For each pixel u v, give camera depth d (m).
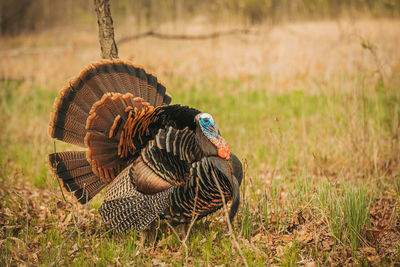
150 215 7.25
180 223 7.62
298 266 6.79
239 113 15.81
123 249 7.36
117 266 6.84
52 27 44.09
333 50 24.53
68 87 7.36
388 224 7.77
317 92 17.56
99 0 8.70
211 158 7.04
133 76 7.88
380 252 7.07
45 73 23.39
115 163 7.43
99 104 7.04
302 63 23.16
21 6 41.84
